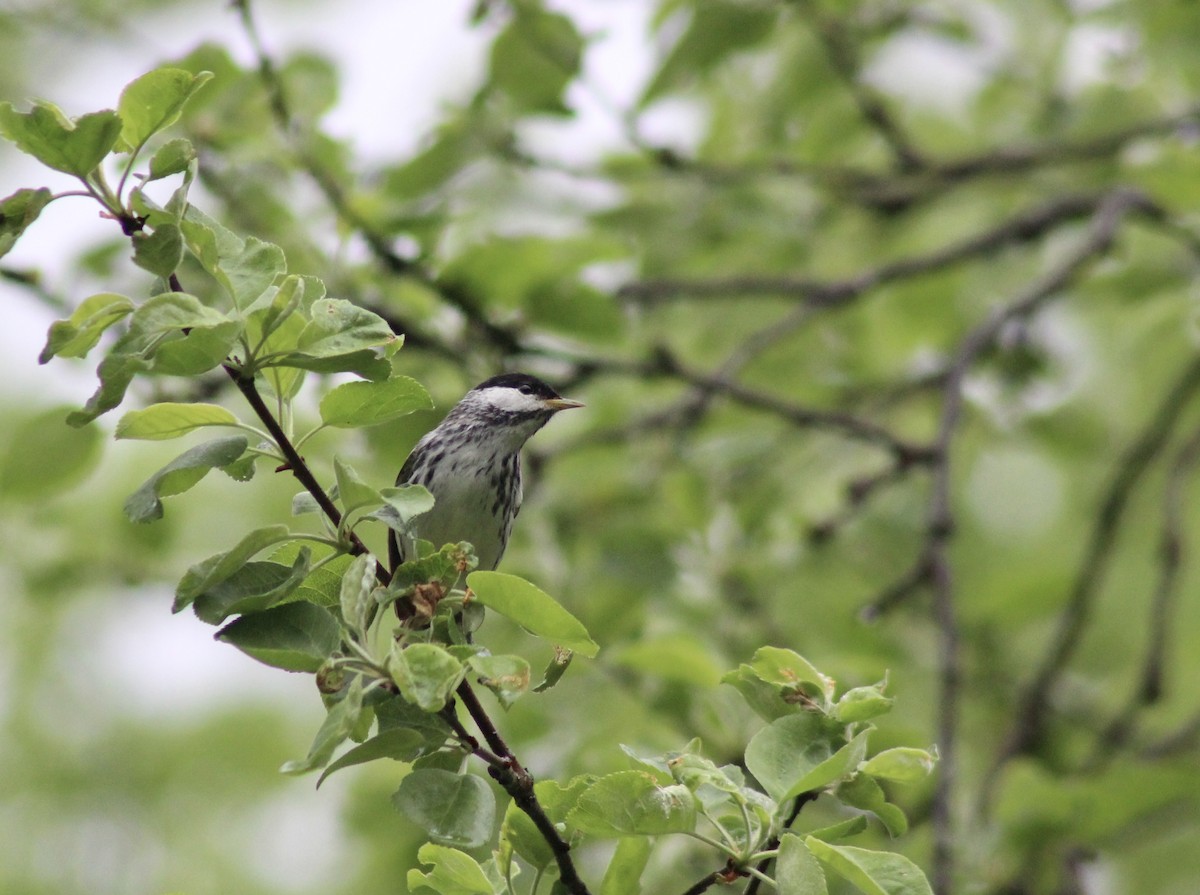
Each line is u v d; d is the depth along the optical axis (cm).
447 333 1038
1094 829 979
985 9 1352
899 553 1366
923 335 1443
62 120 433
